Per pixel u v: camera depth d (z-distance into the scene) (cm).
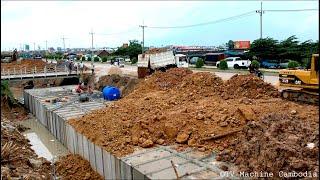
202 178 1111
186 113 1609
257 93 1867
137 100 2164
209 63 5238
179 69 2712
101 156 1522
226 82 2086
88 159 1708
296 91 1677
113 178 1416
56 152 2089
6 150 1739
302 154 1067
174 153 1345
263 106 1574
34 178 1484
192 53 6969
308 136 1151
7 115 3170
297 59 4562
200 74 2302
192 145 1398
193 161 1251
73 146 1967
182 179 1111
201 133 1439
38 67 5731
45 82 4881
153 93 2370
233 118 1479
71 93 3316
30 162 1728
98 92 3303
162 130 1519
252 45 4891
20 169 1588
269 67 4428
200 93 2073
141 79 3344
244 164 1171
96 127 1759
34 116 3206
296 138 1148
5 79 3884
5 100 3375
